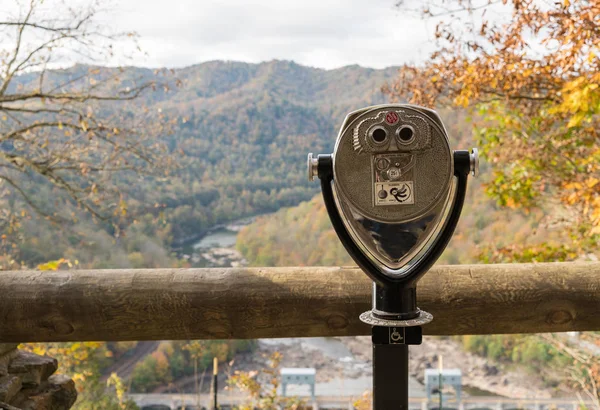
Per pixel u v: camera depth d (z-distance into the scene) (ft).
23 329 6.36
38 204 19.92
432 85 17.38
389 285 4.51
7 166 19.13
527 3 14.47
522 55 15.31
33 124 18.44
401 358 4.50
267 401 16.76
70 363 16.72
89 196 19.10
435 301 6.19
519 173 18.81
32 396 7.36
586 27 13.44
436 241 4.51
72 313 6.28
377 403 4.53
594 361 18.17
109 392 18.71
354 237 4.62
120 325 6.33
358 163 4.33
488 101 17.92
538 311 6.18
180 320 6.30
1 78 17.90
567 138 17.78
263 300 6.23
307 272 6.38
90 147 19.10
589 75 13.62
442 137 4.27
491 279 6.23
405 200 4.32
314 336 6.43
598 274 6.21
